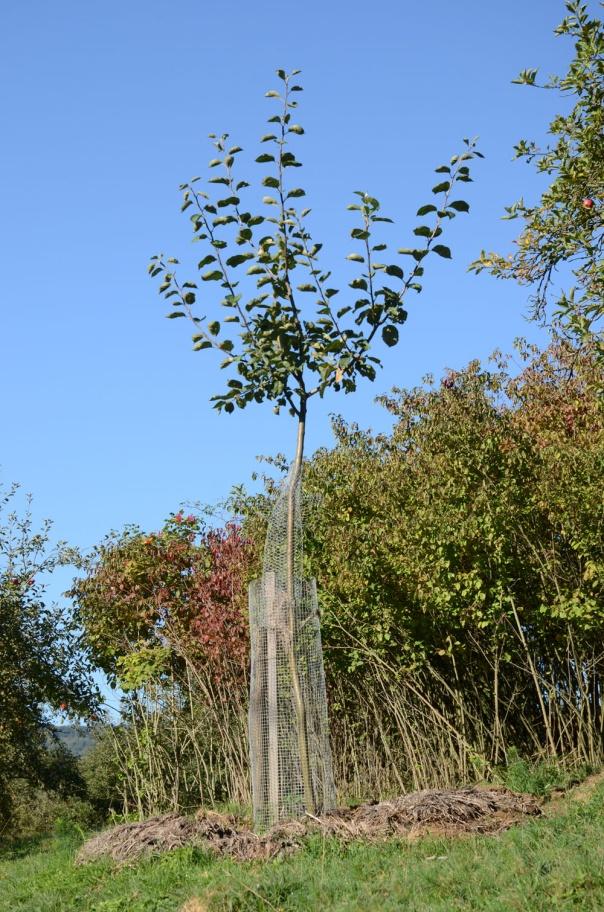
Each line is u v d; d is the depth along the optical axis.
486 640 11.38
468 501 10.48
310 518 11.83
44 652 15.62
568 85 7.45
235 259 7.98
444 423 10.88
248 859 7.54
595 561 10.01
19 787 18.61
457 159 7.55
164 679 14.12
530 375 12.23
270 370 8.10
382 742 12.39
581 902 4.79
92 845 9.07
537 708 11.87
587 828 6.59
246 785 12.71
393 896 5.54
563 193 7.53
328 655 11.81
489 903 4.98
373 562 10.89
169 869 7.49
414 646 11.27
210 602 13.22
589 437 10.23
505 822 7.57
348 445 12.54
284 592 8.81
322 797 8.40
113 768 16.88
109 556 14.52
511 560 10.30
